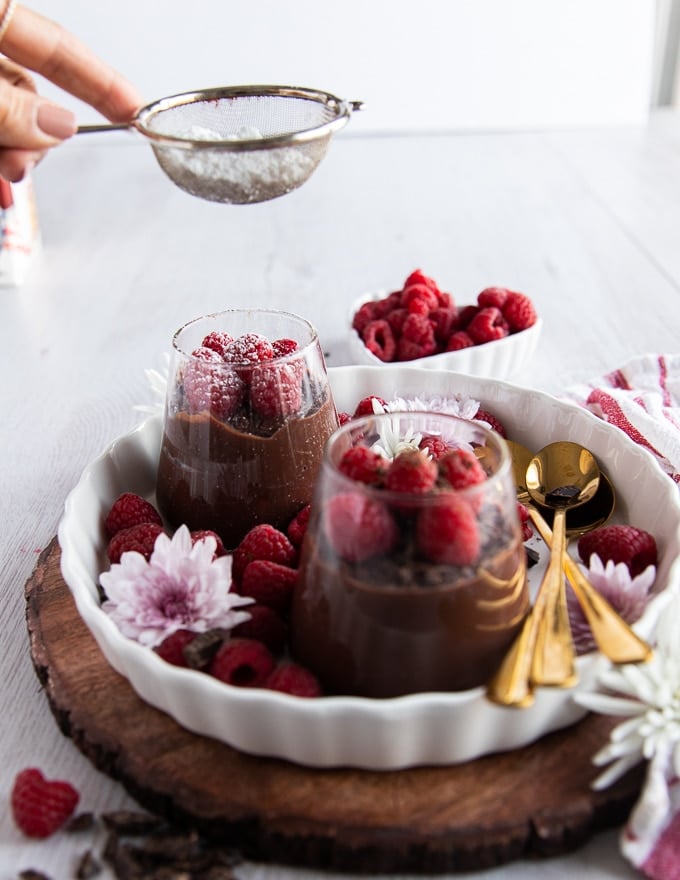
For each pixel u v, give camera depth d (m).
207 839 0.45
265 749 0.45
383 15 1.36
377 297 0.78
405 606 0.44
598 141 1.24
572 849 0.44
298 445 0.54
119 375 0.75
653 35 1.42
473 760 0.46
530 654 0.46
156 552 0.49
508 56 1.39
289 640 0.49
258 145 0.53
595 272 0.86
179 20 1.35
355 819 0.44
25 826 0.45
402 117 1.43
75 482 0.64
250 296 0.84
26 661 0.52
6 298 0.86
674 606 0.48
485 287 0.84
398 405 0.60
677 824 0.44
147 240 0.96
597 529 0.55
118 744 0.46
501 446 0.47
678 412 0.66
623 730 0.44
